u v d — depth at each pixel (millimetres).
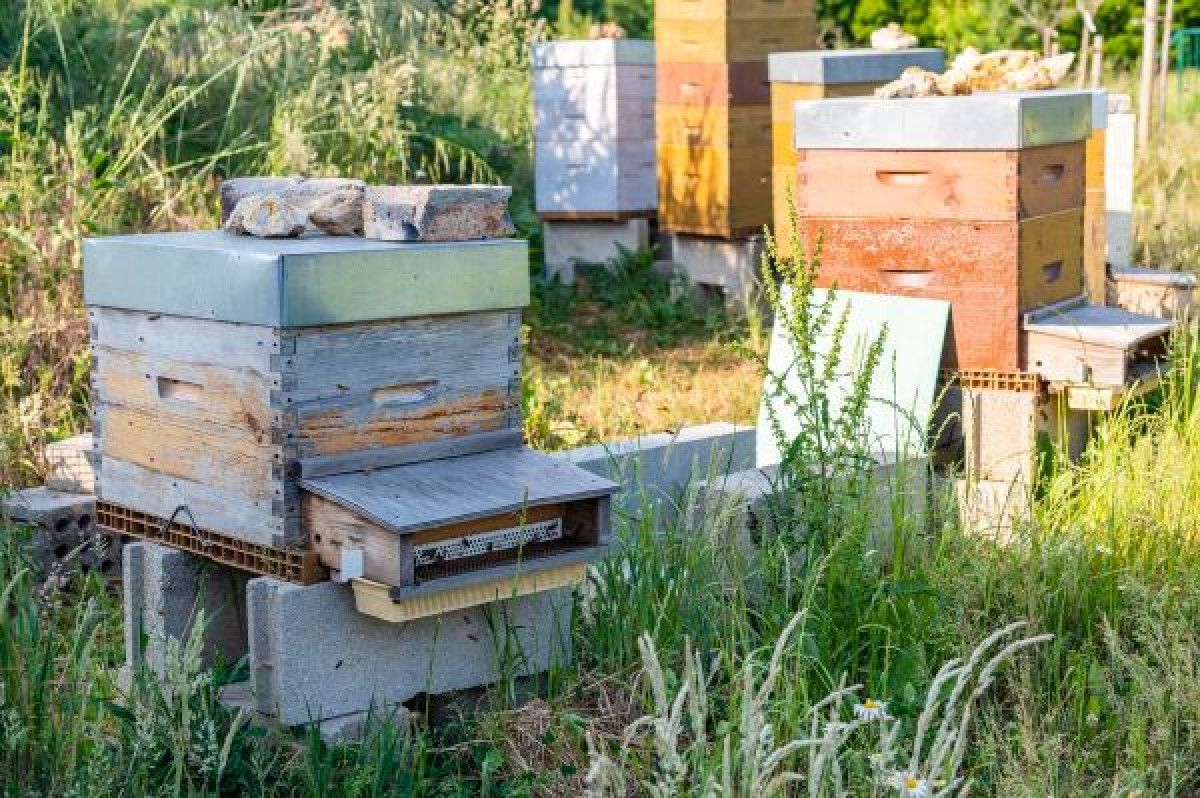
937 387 7695
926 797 4172
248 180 5887
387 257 5195
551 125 14172
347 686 5227
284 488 5109
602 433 9234
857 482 6289
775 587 5883
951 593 5887
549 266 14414
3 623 4812
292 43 13188
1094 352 7379
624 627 5680
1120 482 6930
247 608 5375
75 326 8852
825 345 7711
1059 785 5004
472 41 16609
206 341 5273
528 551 5336
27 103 11812
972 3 24438
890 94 8031
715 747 4707
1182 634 5664
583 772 5020
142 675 4895
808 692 5438
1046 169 7766
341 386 5180
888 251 7812
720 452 7336
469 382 5488
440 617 5402
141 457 5586
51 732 4719
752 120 12805
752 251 12812
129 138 10703
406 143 12648
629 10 24750
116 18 13039
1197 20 25859
